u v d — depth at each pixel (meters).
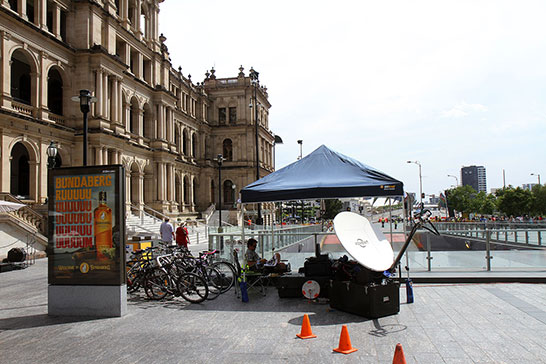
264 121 74.31
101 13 32.50
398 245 23.67
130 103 37.50
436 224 35.44
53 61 28.48
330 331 7.03
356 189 10.05
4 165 23.84
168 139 44.38
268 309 8.84
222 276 10.87
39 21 27.25
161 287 10.12
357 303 8.05
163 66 44.41
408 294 8.96
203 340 6.69
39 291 11.63
